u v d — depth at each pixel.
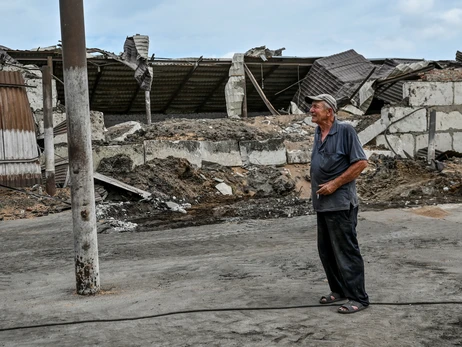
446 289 4.96
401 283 5.26
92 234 5.33
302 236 8.61
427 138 17.34
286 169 15.38
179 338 3.82
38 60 17.22
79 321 4.32
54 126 14.84
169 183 13.39
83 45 5.15
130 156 14.02
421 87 17.28
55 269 6.92
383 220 9.66
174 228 9.78
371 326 3.92
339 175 4.29
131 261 7.24
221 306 4.59
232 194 14.12
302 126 17.52
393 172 14.84
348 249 4.29
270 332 3.87
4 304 5.14
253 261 6.77
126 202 12.27
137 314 4.46
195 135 15.55
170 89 21.19
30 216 11.09
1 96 13.07
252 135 16.03
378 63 21.45
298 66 20.81
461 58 22.05
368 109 20.83
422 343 3.58
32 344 3.84
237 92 19.73
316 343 3.62
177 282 5.77
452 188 12.74
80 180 5.25
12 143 12.95
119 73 19.33
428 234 8.38
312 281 5.50
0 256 7.82
